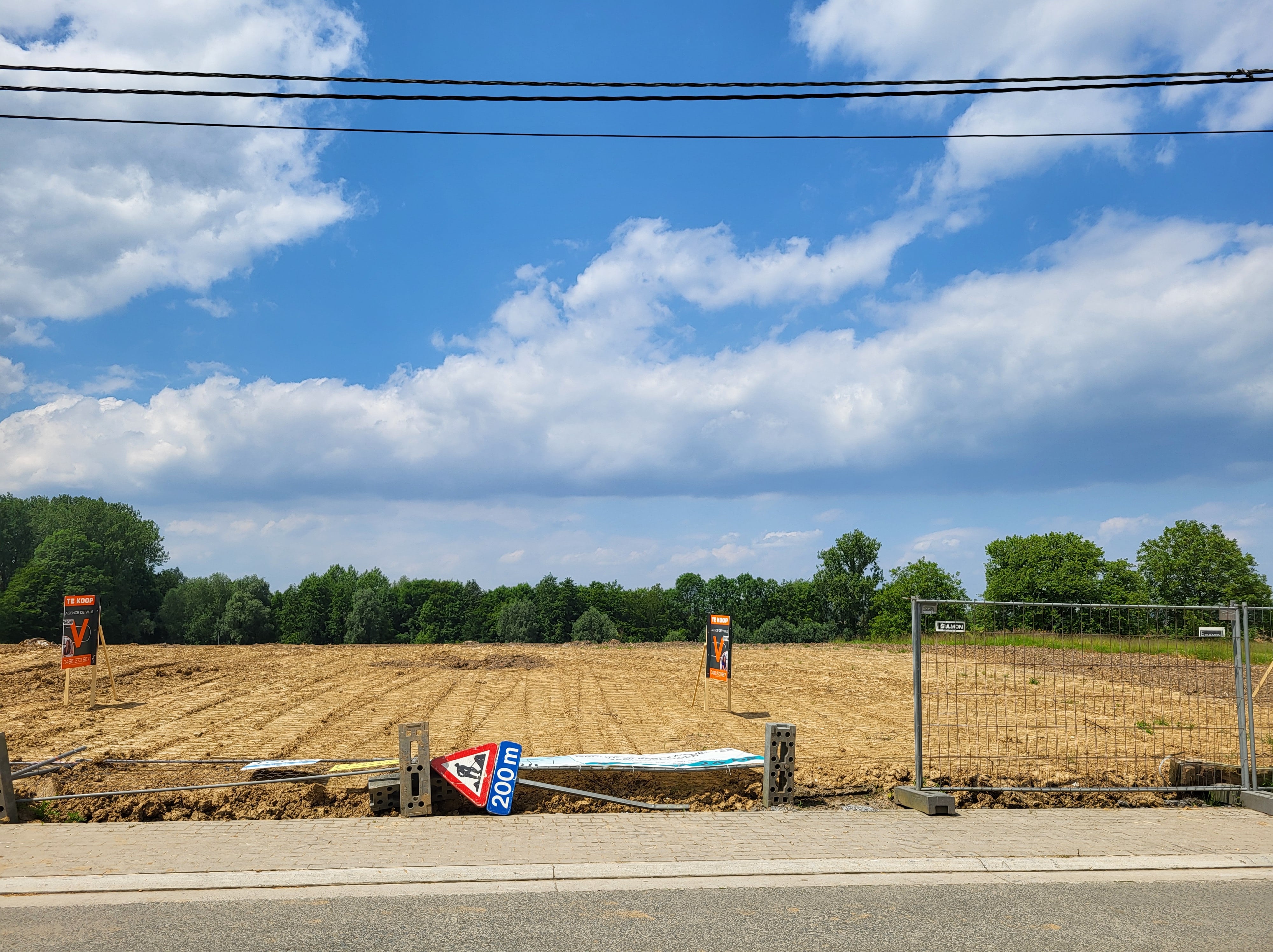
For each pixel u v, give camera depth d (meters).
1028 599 61.19
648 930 5.08
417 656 22.70
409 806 7.45
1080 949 4.90
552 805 7.83
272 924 5.12
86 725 11.76
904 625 71.81
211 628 73.12
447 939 4.90
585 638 76.81
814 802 8.22
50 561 61.66
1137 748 10.77
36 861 6.20
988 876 6.25
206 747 10.28
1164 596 56.44
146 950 4.72
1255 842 7.15
